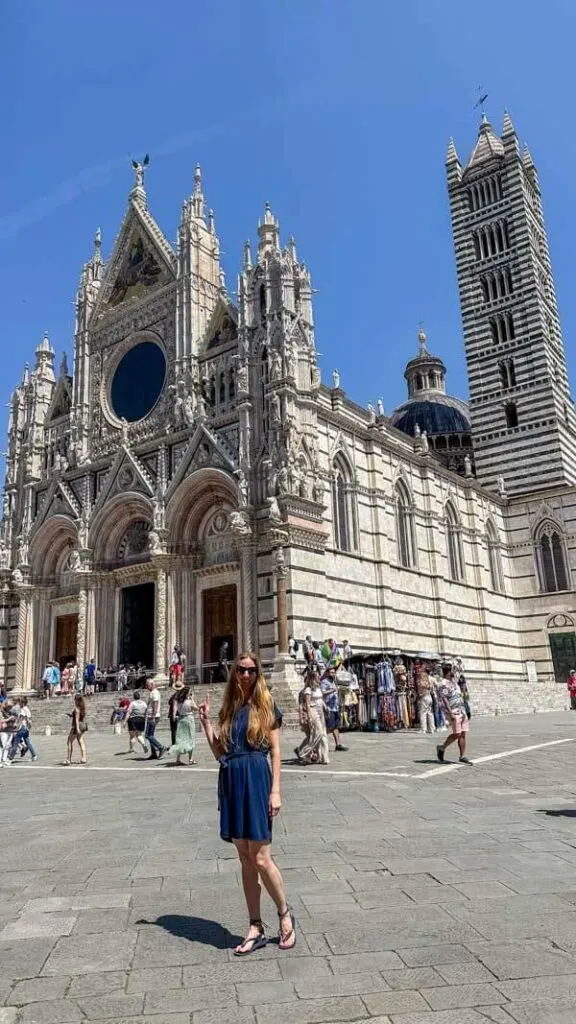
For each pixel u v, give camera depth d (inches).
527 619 2783.0
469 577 2544.3
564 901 356.8
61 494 2321.6
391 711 1434.5
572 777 742.5
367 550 2014.0
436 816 564.4
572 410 3085.6
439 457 3221.0
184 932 337.1
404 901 365.4
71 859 479.8
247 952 308.7
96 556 2144.4
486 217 3159.5
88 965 302.0
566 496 2773.1
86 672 1951.3
